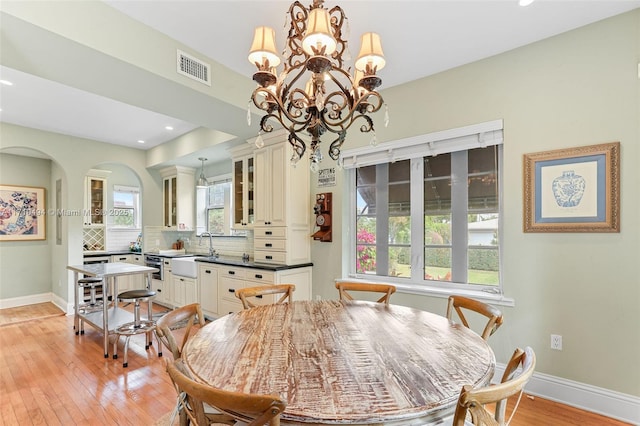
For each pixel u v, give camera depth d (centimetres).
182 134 475
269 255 366
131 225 638
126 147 541
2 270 502
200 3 190
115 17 197
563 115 219
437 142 276
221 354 125
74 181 474
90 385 250
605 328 203
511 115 239
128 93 250
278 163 358
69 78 226
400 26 210
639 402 191
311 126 168
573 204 213
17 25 165
